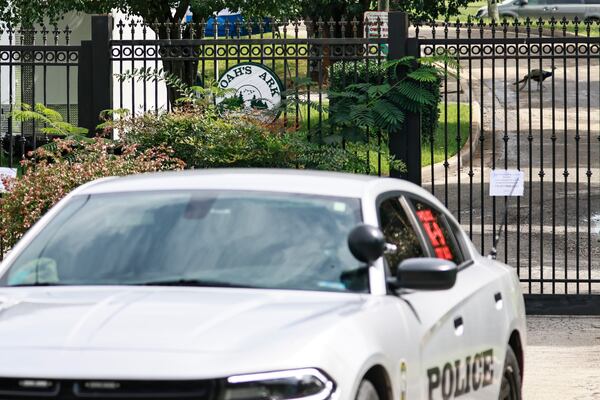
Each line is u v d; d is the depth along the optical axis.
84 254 10.84
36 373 8.48
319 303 9.82
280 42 25.52
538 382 18.44
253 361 8.58
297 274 10.36
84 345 8.71
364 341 9.34
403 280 10.41
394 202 11.89
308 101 25.30
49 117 25.36
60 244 11.05
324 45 25.50
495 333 12.94
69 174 21.02
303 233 10.73
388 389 9.71
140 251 10.73
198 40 25.55
